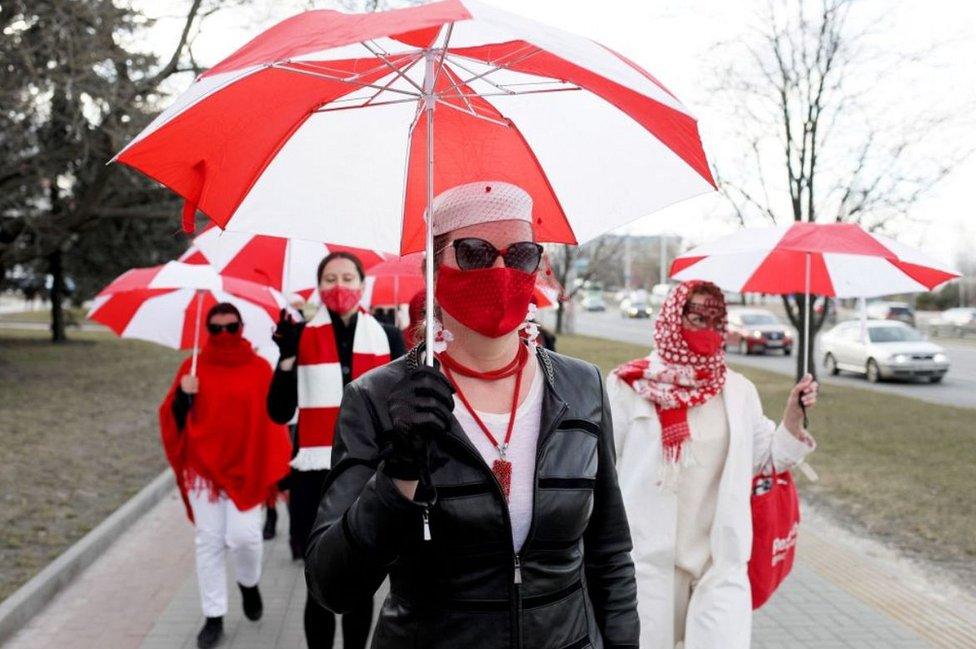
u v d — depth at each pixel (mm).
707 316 3438
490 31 1755
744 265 3773
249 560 4969
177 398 4941
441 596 1756
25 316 53250
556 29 1621
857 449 10914
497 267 1812
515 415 1878
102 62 14930
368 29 1466
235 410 4828
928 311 70438
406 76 1936
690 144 1824
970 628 5113
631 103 1778
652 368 3490
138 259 27734
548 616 1798
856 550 6730
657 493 3361
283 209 2125
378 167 2221
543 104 2113
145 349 29062
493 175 2275
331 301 4383
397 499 1553
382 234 2250
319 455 4352
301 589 5789
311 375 4402
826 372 23172
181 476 4941
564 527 1832
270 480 4887
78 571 6078
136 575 6117
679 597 3393
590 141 2127
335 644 4812
